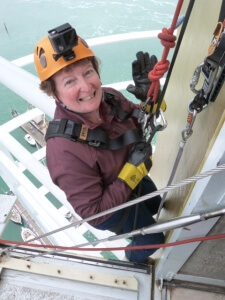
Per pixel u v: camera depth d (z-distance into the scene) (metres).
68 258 2.17
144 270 2.13
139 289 2.05
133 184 1.62
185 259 1.74
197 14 1.56
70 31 1.24
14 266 2.12
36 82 2.50
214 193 1.17
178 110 2.05
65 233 4.26
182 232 1.48
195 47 1.56
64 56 1.29
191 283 2.07
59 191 3.33
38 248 2.24
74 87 1.36
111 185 1.63
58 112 1.55
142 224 2.06
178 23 1.10
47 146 1.55
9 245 2.24
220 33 0.89
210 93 1.04
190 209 1.35
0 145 4.43
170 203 2.10
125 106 1.73
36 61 1.39
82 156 1.51
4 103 11.57
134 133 1.58
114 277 2.08
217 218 1.31
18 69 2.57
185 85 1.80
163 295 2.03
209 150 1.10
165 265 1.88
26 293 2.05
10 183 4.84
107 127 1.61
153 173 3.72
